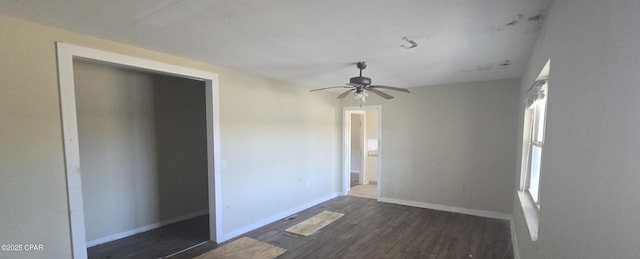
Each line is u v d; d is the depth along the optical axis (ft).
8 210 6.46
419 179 16.76
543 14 5.96
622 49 2.38
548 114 5.47
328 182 18.76
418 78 13.79
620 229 2.31
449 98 15.65
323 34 7.38
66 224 7.29
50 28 6.91
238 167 12.14
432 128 16.24
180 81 14.11
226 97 11.50
